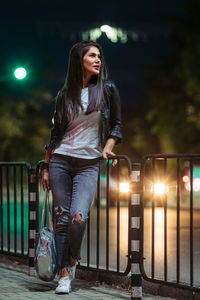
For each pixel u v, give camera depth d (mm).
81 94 7047
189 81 37438
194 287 6395
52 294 6871
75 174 7059
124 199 22609
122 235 13516
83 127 7016
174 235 13305
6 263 9195
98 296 6832
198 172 15906
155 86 42156
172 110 41594
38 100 50500
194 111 40469
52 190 7078
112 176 22344
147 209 21094
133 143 55188
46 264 6926
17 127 50219
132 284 6758
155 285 7059
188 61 37219
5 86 49375
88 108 6977
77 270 8031
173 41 39938
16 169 8797
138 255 6797
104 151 7066
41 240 7004
